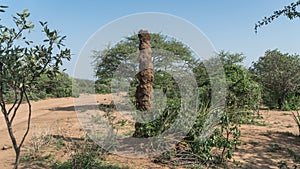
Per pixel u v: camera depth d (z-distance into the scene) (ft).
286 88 50.01
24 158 15.07
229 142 14.90
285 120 33.27
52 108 47.01
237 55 42.50
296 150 17.62
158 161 15.05
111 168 13.62
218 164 14.70
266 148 18.04
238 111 17.83
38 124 27.02
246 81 21.67
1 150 17.04
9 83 9.21
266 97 52.06
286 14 13.25
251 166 14.44
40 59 9.29
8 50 8.84
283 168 14.20
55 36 9.32
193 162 14.52
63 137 19.72
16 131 23.56
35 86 10.19
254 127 26.50
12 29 9.05
